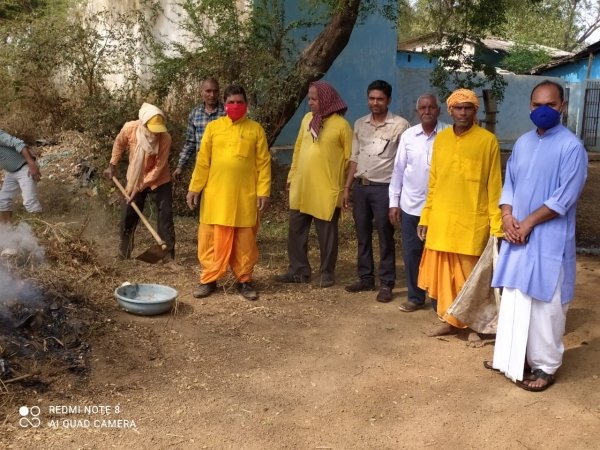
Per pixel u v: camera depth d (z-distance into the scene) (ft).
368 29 42.83
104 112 28.66
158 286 17.79
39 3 49.14
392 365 14.84
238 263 18.48
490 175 15.70
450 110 15.62
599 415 12.73
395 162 18.03
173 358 14.53
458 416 12.63
